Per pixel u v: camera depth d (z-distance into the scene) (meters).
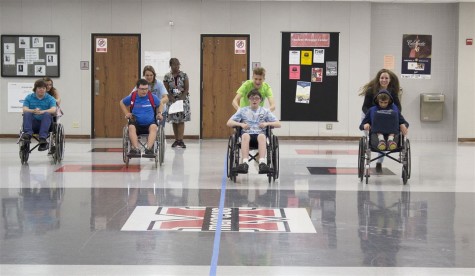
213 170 9.48
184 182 8.30
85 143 13.95
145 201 6.96
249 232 5.57
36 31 15.22
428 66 15.62
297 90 15.36
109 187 7.84
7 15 15.20
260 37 15.30
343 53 15.34
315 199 7.18
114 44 15.27
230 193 7.51
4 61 15.21
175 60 12.88
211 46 15.27
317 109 15.38
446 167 10.15
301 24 15.30
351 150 12.78
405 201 7.09
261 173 8.33
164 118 11.57
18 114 15.25
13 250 4.94
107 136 15.38
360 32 15.31
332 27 15.30
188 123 15.34
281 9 15.26
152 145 9.59
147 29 15.24
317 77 15.34
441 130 15.70
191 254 4.86
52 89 10.73
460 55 15.39
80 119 15.34
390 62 15.62
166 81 12.93
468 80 15.41
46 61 15.26
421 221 6.09
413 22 15.56
